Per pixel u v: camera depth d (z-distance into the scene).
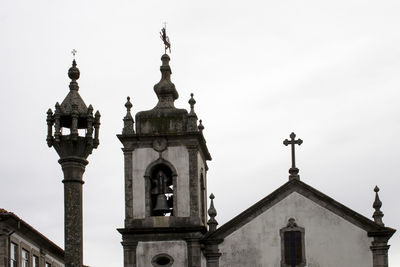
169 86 41.81
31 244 53.25
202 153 42.44
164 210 39.91
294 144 39.59
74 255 31.06
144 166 40.38
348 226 38.38
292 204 38.88
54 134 31.70
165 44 42.75
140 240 39.53
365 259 37.97
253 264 38.62
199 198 40.34
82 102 32.31
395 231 37.97
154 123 40.81
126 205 39.97
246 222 39.03
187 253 39.22
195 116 40.62
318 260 38.25
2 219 46.66
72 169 31.62
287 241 38.62
